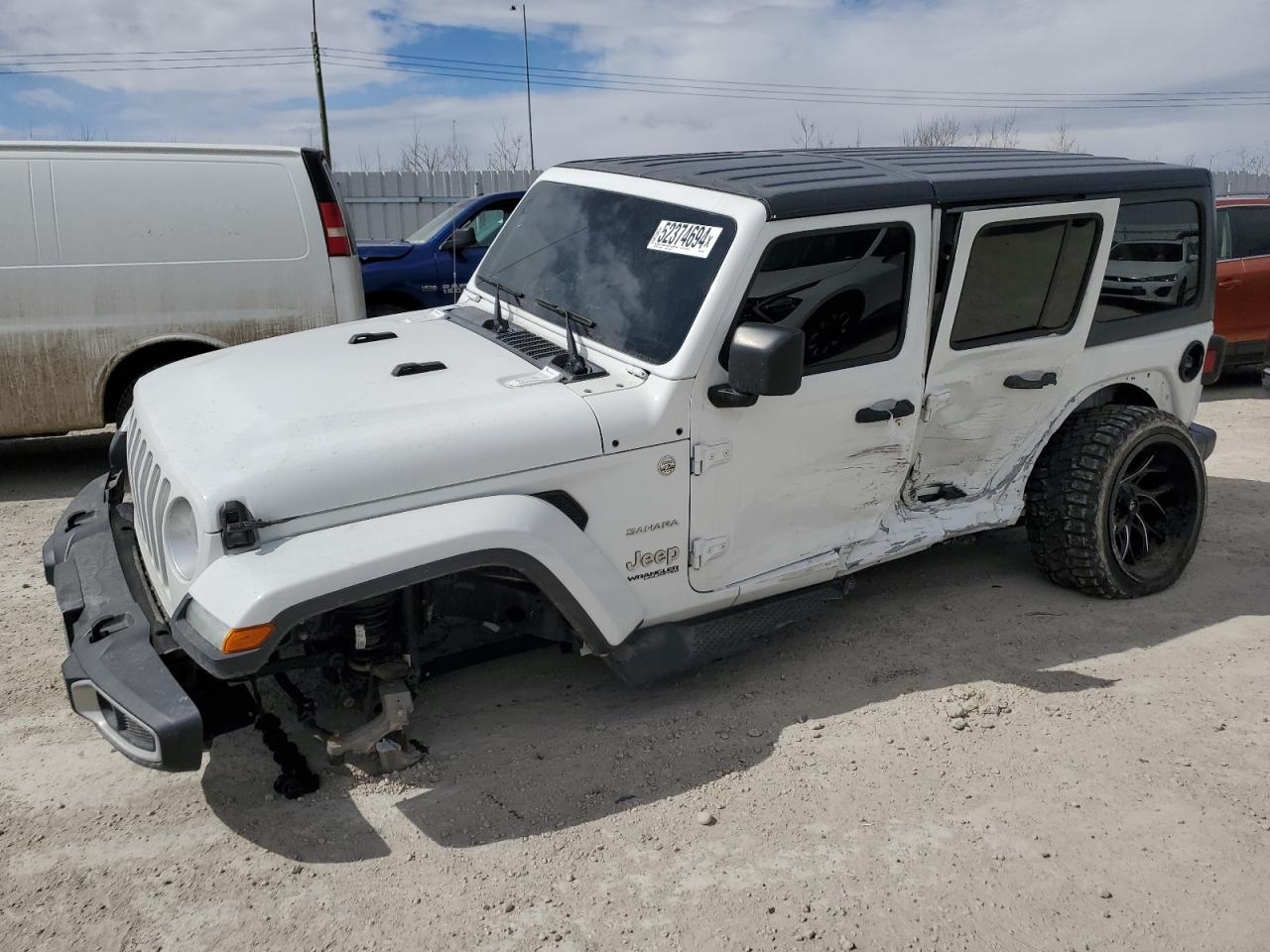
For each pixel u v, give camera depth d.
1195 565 5.18
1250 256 9.02
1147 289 4.71
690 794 3.34
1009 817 3.23
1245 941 2.74
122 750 2.96
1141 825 3.20
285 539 2.95
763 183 3.67
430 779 3.40
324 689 3.87
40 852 3.04
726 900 2.87
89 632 3.15
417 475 3.09
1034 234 4.14
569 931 2.75
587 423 3.32
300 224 6.75
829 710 3.85
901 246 3.81
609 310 3.74
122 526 3.86
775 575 3.89
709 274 3.48
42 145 6.27
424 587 3.38
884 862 3.03
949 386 4.11
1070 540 4.57
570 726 3.74
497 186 20.50
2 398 6.29
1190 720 3.77
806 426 3.74
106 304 6.36
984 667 4.16
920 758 3.54
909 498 4.32
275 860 3.02
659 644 3.67
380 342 4.08
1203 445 5.18
